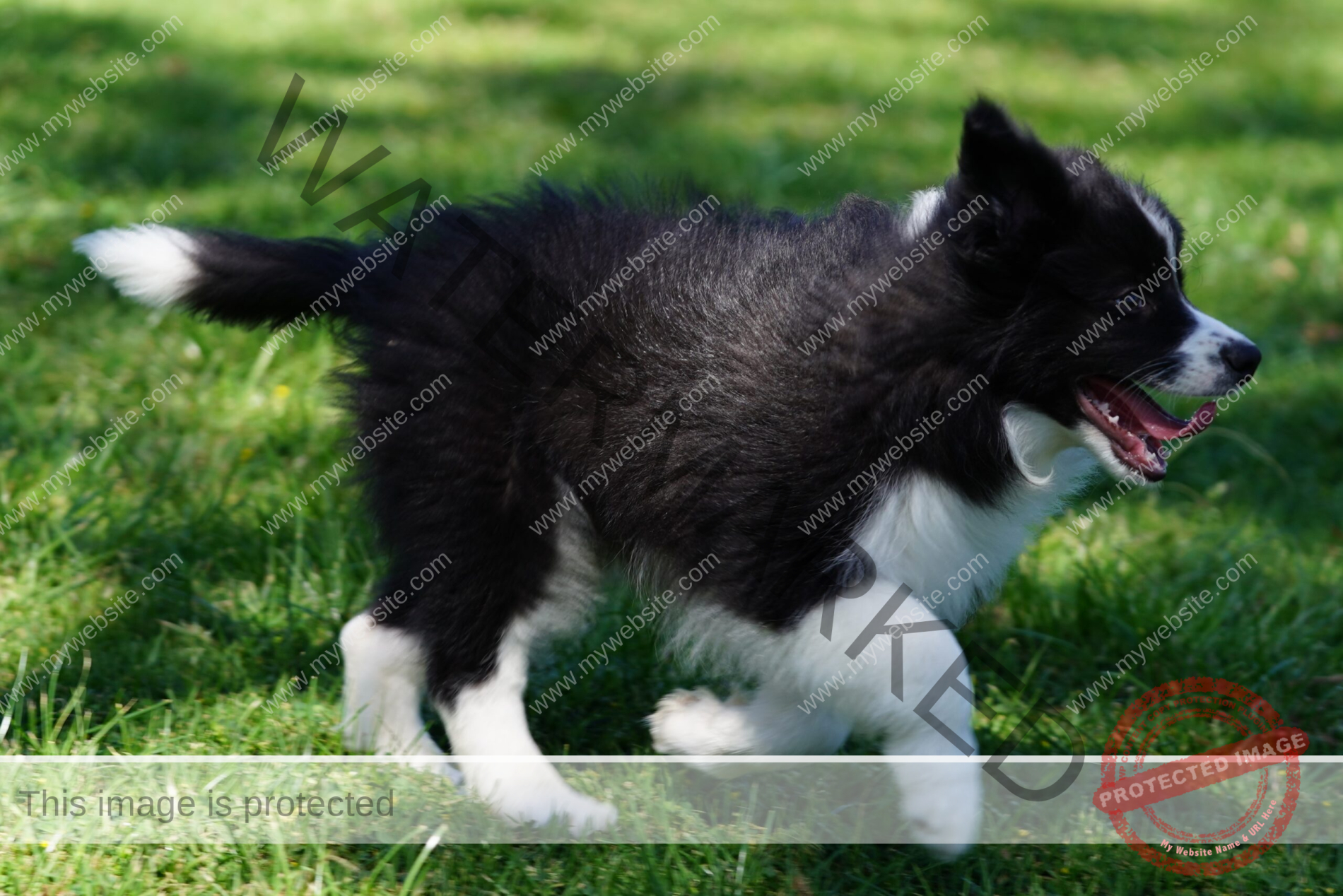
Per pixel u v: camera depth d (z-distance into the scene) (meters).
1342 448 5.99
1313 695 4.25
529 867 3.28
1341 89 12.30
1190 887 3.38
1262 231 8.24
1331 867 3.47
